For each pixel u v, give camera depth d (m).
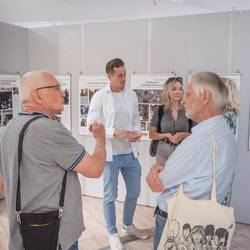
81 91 4.31
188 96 1.40
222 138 1.32
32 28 4.53
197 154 1.31
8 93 4.27
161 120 3.12
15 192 1.50
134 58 3.99
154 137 3.11
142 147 4.02
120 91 3.04
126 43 4.01
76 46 4.30
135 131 3.04
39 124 1.47
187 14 3.74
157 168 1.48
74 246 1.66
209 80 1.34
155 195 4.01
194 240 1.27
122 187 4.16
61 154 1.48
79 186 1.64
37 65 4.57
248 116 3.46
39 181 1.48
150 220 3.63
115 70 2.90
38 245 1.51
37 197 1.49
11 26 4.28
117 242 2.89
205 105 1.35
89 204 4.14
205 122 1.36
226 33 3.49
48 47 4.48
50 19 4.50
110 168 2.93
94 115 2.95
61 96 1.64
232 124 2.18
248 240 3.17
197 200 1.27
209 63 3.60
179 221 1.28
